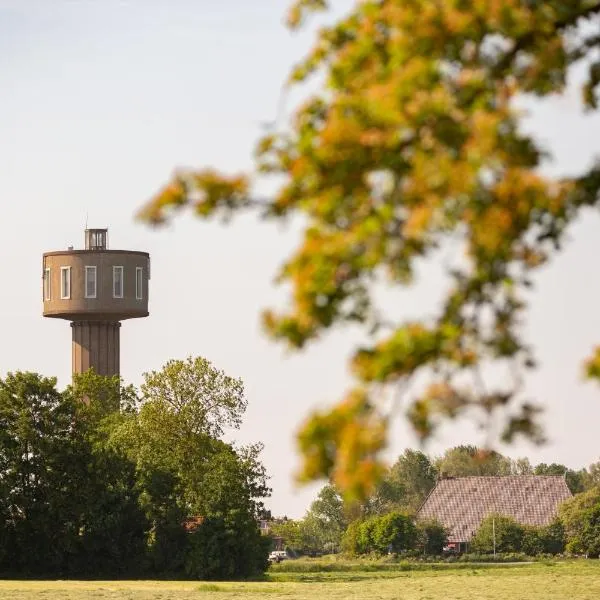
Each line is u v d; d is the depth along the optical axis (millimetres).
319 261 23766
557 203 24375
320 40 28844
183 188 25078
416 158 23281
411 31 24594
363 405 23172
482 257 24547
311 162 24094
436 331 24047
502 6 24781
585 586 199125
